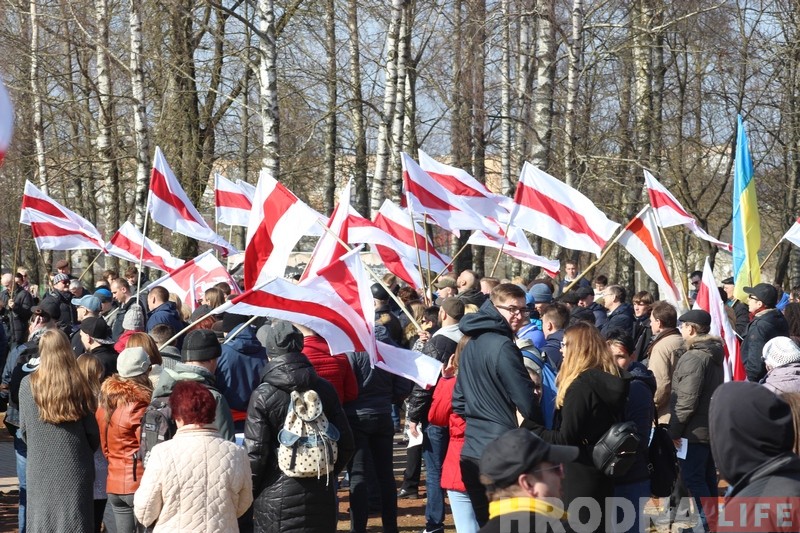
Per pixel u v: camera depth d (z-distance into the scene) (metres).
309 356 8.27
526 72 27.08
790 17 31.02
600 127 29.81
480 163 30.31
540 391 7.22
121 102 28.27
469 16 27.11
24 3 28.67
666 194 13.77
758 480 3.90
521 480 4.14
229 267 23.48
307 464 6.67
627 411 6.71
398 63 23.00
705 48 28.47
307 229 10.35
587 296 13.87
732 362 9.13
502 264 48.84
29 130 31.97
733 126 31.61
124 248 16.36
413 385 9.30
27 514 7.41
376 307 12.09
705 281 9.72
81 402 7.34
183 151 27.03
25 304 17.62
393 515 8.98
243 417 8.41
